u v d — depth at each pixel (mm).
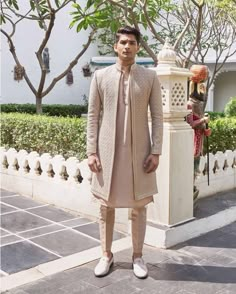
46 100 12430
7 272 3334
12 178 5887
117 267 3438
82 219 4723
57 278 3244
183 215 4113
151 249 3867
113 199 3148
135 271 3281
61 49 12641
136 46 3035
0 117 6438
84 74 13453
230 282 3207
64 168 5086
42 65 7441
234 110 11305
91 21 6402
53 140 5660
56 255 3680
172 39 10234
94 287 3098
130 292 3027
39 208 5129
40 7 7414
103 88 3102
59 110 12070
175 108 3920
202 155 5180
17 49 11445
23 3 11273
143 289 3076
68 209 5023
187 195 4145
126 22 6176
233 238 4199
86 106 12898
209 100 14453
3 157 6031
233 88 15609
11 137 6395
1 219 4680
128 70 3088
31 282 3174
